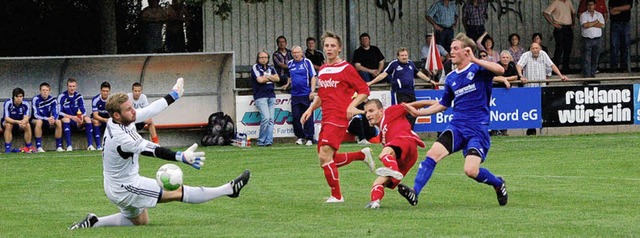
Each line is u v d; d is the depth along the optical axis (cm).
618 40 6400
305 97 5278
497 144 4997
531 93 5544
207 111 5641
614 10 6366
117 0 6525
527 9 6662
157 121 5591
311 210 2691
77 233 2298
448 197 2952
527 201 2814
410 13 6512
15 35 6297
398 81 5266
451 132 2661
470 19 6047
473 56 2653
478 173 2655
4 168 4228
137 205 2370
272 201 2925
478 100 2656
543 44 6700
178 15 6219
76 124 5241
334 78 2866
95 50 6425
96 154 4894
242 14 6244
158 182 2381
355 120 5181
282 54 5603
